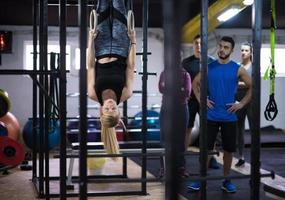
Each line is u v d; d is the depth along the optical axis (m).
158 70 8.55
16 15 7.63
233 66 4.16
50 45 8.32
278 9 7.11
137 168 5.88
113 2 3.49
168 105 1.01
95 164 5.40
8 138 5.32
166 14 0.98
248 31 8.95
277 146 7.81
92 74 3.31
